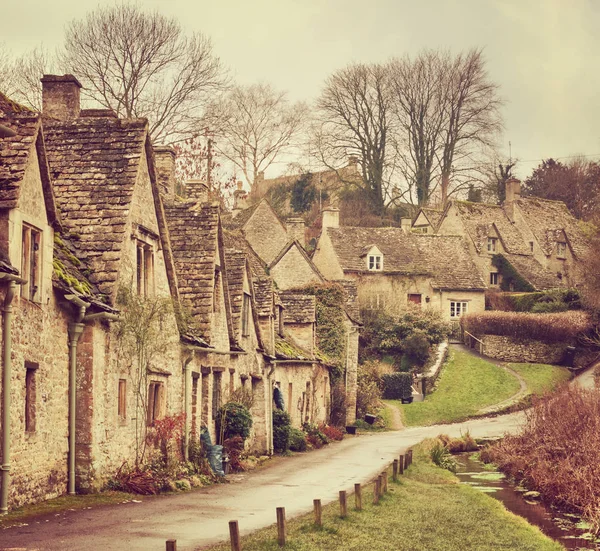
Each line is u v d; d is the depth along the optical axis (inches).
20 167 638.5
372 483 970.1
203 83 2050.9
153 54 1969.7
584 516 959.0
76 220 797.2
